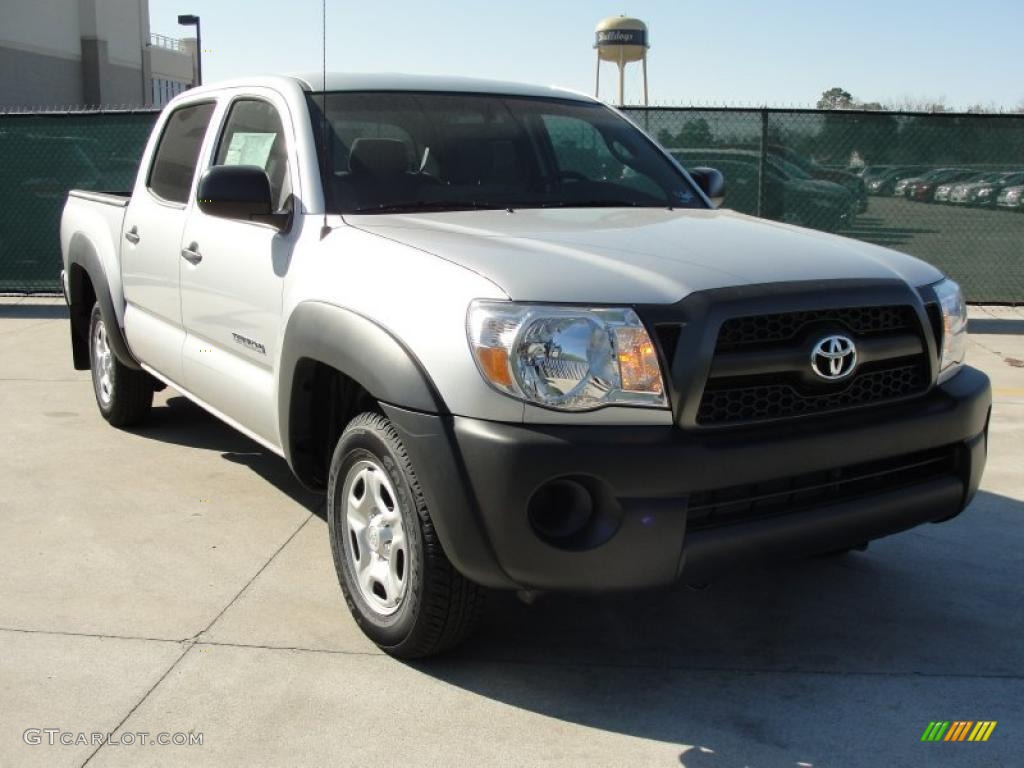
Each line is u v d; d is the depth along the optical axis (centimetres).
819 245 352
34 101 4041
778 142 1034
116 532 448
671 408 290
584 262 313
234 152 456
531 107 464
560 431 285
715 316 293
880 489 326
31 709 310
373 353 318
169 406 662
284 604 381
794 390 306
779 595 396
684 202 455
